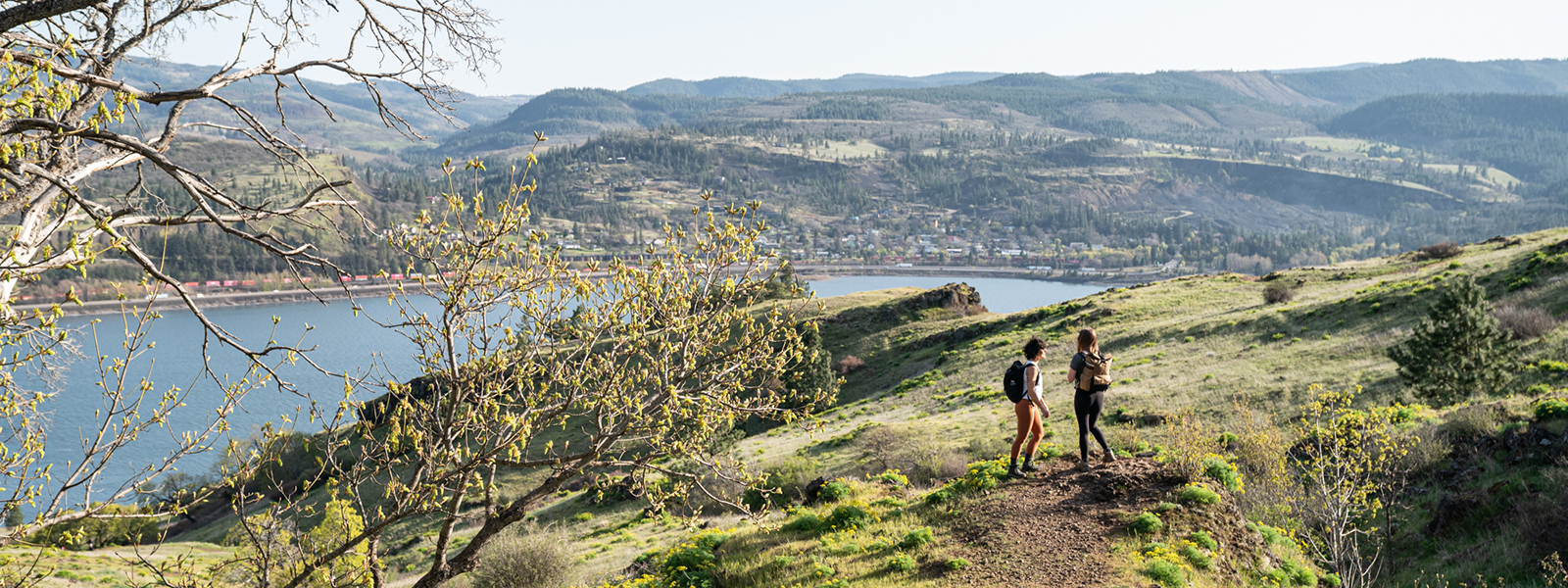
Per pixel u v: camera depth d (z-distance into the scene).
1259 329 46.50
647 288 7.57
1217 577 10.41
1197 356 43.91
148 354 179.38
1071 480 13.23
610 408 7.75
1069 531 11.45
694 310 7.89
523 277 6.85
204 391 140.00
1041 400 13.18
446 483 7.77
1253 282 66.44
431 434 7.37
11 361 5.20
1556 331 30.45
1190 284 68.62
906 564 11.23
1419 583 15.10
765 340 8.05
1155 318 58.50
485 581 22.27
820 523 14.27
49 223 5.72
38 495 5.55
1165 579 9.75
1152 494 12.34
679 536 26.14
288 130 6.54
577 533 33.25
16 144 4.31
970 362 57.12
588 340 7.52
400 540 40.72
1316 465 16.25
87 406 113.00
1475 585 14.20
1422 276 50.12
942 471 30.16
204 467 96.12
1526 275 41.91
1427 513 17.33
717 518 25.84
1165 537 11.01
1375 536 17.36
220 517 62.47
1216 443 20.70
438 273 6.57
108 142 4.84
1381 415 21.12
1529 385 25.61
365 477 7.39
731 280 7.80
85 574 32.84
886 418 46.25
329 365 173.00
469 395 7.32
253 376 6.19
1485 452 18.14
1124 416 32.62
